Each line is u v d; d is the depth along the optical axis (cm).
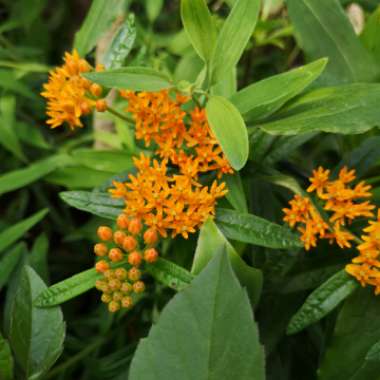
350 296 37
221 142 33
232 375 30
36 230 59
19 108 64
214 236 34
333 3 43
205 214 35
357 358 36
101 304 51
